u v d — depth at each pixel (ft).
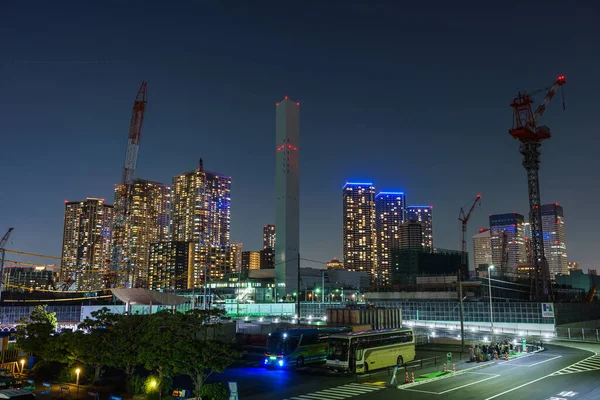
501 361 184.96
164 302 247.70
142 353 117.08
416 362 180.34
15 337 170.50
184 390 116.67
